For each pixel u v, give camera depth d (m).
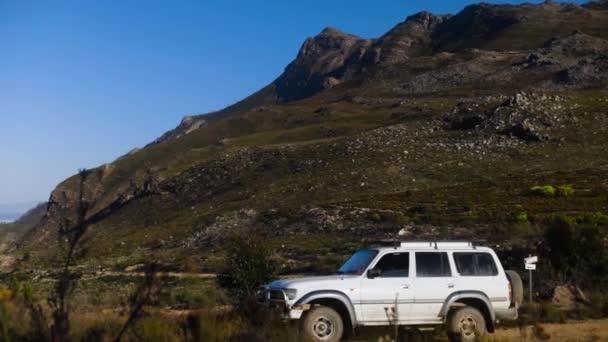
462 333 12.42
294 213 64.19
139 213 104.00
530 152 78.44
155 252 61.03
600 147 76.88
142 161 153.12
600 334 13.59
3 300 9.52
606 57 155.75
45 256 50.34
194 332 11.14
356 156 87.44
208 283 27.19
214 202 90.62
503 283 12.86
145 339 10.38
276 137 138.25
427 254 12.76
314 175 84.75
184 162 123.06
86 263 47.19
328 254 39.34
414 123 101.12
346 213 60.12
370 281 12.33
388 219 55.50
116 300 20.47
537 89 151.25
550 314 16.31
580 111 88.56
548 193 59.81
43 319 8.54
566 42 183.12
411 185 72.62
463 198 62.22
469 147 83.19
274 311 11.95
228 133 176.12
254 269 18.03
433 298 12.47
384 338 11.91
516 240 33.62
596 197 56.47
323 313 11.89
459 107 102.94
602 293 19.00
